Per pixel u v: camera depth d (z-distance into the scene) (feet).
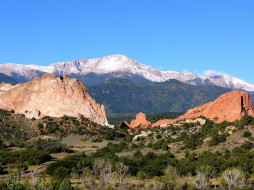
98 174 335.88
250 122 473.67
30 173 347.77
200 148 441.27
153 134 547.90
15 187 156.15
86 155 464.65
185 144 455.63
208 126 512.63
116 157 406.62
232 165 345.51
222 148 417.28
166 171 329.93
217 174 341.62
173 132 524.93
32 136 599.57
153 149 477.36
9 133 591.78
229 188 284.61
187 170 338.54
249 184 294.46
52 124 632.38
